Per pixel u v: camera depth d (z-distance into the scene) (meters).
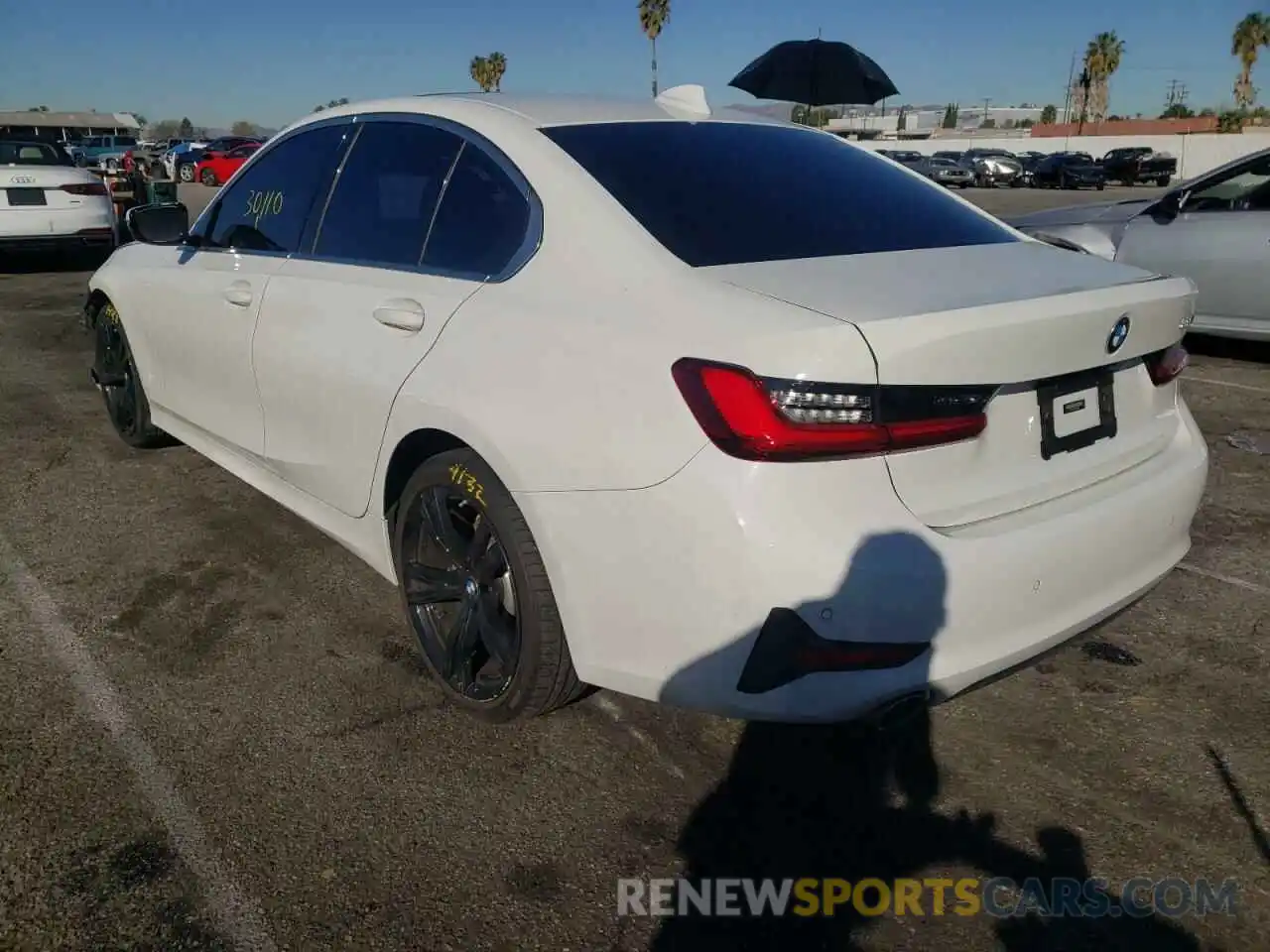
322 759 2.82
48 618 3.59
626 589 2.38
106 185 11.69
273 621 3.58
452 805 2.63
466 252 2.96
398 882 2.37
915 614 2.21
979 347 2.26
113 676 3.21
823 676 2.20
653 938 2.22
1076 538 2.44
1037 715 3.04
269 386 3.63
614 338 2.41
